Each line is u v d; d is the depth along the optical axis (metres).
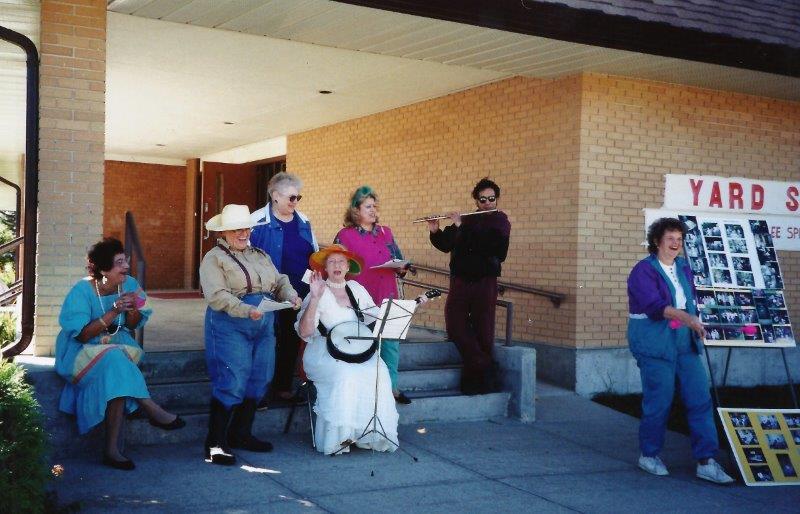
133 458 6.26
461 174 10.95
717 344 7.16
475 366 7.96
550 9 7.67
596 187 9.40
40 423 4.88
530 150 9.93
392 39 8.14
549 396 9.02
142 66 9.81
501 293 10.09
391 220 12.26
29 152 6.75
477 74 9.97
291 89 10.98
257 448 6.55
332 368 6.65
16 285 9.96
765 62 9.12
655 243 6.65
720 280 7.37
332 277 6.83
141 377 6.13
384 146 12.48
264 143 16.38
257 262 6.46
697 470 6.55
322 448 6.62
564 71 9.25
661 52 8.43
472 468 6.48
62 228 6.86
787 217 10.88
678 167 9.99
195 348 7.88
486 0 7.39
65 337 6.10
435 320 11.24
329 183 13.80
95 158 6.95
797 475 6.51
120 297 5.97
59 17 6.82
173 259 19.78
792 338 7.50
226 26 7.89
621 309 9.53
